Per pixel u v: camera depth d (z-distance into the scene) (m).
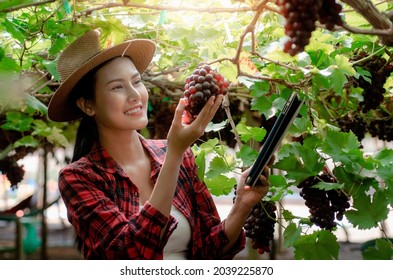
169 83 4.31
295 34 1.88
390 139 3.76
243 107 4.57
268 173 2.91
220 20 3.35
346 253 8.60
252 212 3.06
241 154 3.03
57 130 4.83
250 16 3.27
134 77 2.86
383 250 2.93
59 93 2.93
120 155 2.90
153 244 2.54
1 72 3.10
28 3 2.54
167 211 2.54
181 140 2.49
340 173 2.92
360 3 1.94
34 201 9.41
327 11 1.92
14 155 5.00
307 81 2.84
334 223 3.01
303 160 2.90
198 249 2.91
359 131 3.62
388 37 1.96
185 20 3.38
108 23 3.25
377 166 2.91
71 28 3.27
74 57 3.01
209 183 3.16
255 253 6.48
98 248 2.66
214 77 2.50
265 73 2.96
